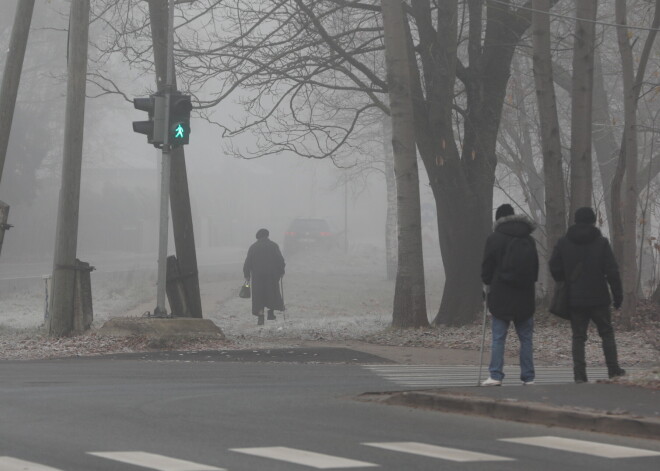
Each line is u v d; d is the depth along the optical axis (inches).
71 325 2167.8
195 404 1102.4
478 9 2682.1
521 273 1304.1
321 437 880.9
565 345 2068.2
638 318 2367.1
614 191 2482.8
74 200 2178.9
